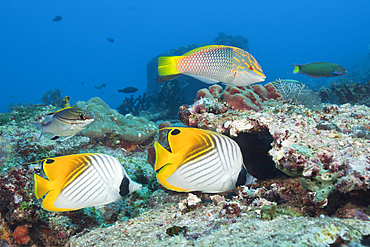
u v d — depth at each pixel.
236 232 1.70
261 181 3.01
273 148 2.30
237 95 4.12
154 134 7.77
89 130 6.64
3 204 4.09
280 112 3.45
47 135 6.56
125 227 2.56
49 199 1.71
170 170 1.58
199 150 1.60
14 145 5.88
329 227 1.45
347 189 1.67
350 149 1.92
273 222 1.76
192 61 2.31
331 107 3.92
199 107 3.78
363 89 12.15
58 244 3.94
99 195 1.82
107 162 1.83
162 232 2.16
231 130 3.05
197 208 2.62
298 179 2.43
